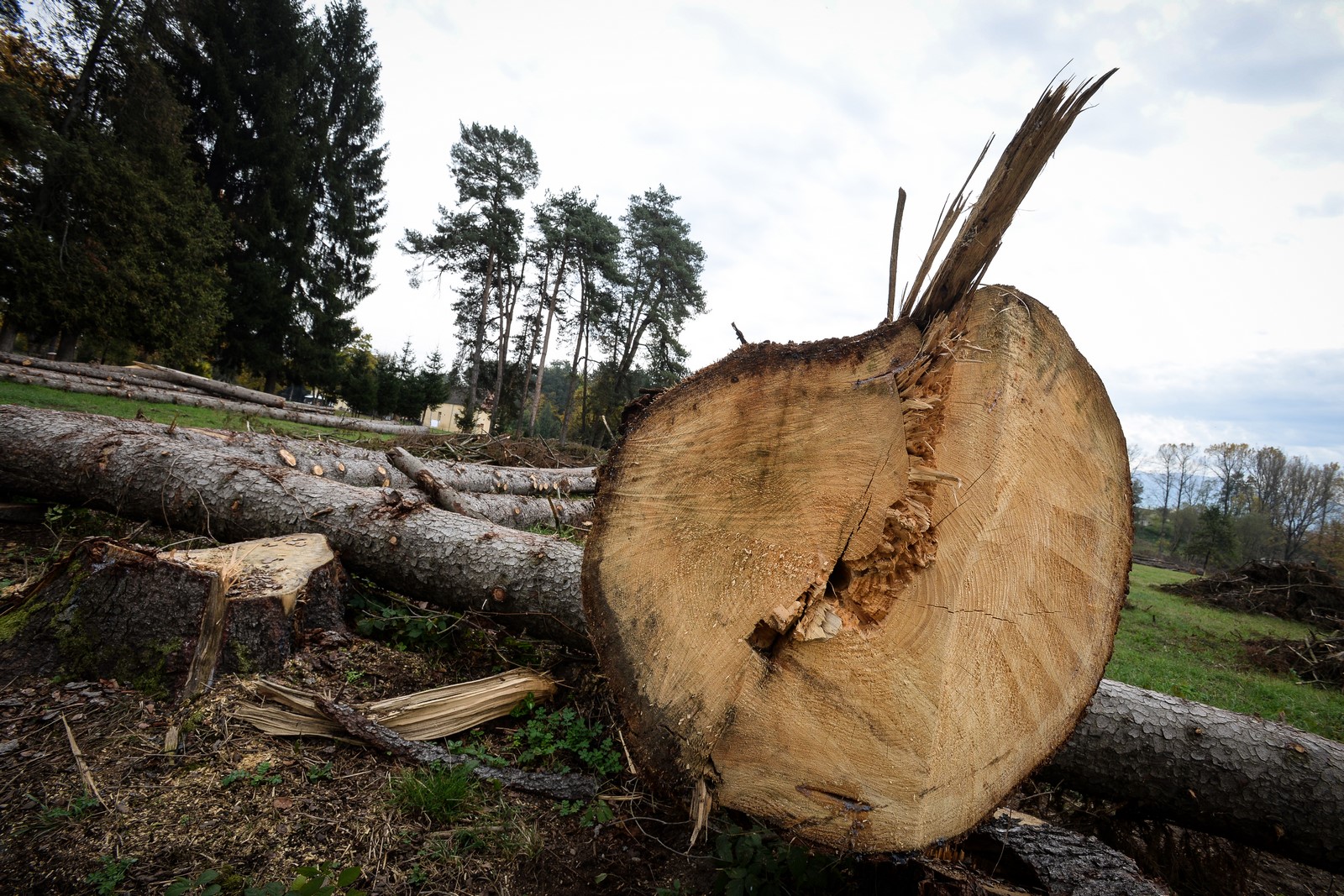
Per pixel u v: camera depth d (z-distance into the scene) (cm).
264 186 3167
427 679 336
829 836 191
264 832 214
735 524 204
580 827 246
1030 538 197
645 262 3834
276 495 419
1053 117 178
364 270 3828
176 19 2781
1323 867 260
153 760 238
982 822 195
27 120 1845
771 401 202
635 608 214
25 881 181
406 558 382
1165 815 278
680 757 202
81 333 2120
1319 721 565
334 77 3884
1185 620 1152
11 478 467
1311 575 1463
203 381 2023
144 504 436
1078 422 203
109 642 282
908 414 192
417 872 208
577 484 1012
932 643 187
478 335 3688
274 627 306
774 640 200
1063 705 205
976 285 199
